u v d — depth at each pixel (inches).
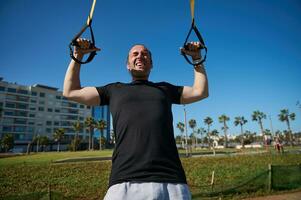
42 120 4785.9
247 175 696.4
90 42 95.0
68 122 5068.9
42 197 336.5
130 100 87.4
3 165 1213.7
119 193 73.8
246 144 4793.3
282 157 1277.1
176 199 74.0
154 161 77.2
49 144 4690.0
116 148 83.0
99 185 654.5
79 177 789.9
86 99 92.9
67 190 606.9
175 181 76.5
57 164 1194.6
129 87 92.8
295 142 5142.7
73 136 5054.1
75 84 93.7
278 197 422.9
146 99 87.8
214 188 458.3
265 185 464.8
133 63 99.7
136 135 80.6
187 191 78.2
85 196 540.7
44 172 913.5
